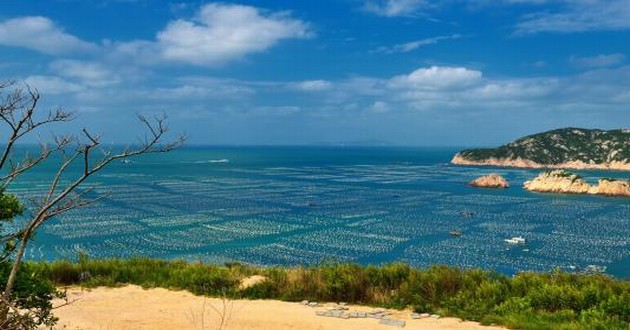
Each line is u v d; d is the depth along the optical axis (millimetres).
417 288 15133
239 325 12242
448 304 14109
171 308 13891
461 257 55562
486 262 53531
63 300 14383
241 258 51406
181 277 17062
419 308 13938
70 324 11938
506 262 53750
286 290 15594
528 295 14180
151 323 12297
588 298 13500
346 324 12461
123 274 17547
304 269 17391
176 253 52438
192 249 54688
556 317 12844
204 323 12367
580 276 16047
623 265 53312
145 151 5828
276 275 16953
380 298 14797
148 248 54188
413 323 12695
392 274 16266
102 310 13516
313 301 15016
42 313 9086
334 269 16906
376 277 16078
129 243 56031
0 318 6371
